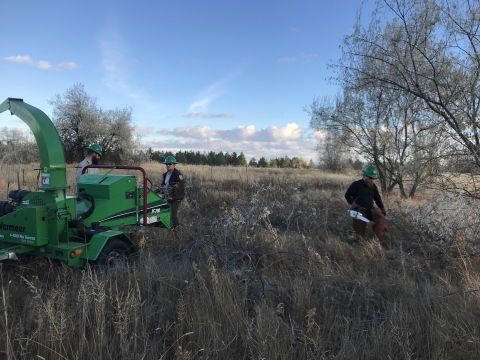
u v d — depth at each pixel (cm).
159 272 425
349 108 1188
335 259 549
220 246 498
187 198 1012
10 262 441
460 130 563
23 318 328
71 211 443
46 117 425
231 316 331
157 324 329
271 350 284
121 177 543
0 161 1845
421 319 345
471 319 339
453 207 569
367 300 385
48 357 275
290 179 1727
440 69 595
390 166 1104
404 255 529
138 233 576
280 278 448
